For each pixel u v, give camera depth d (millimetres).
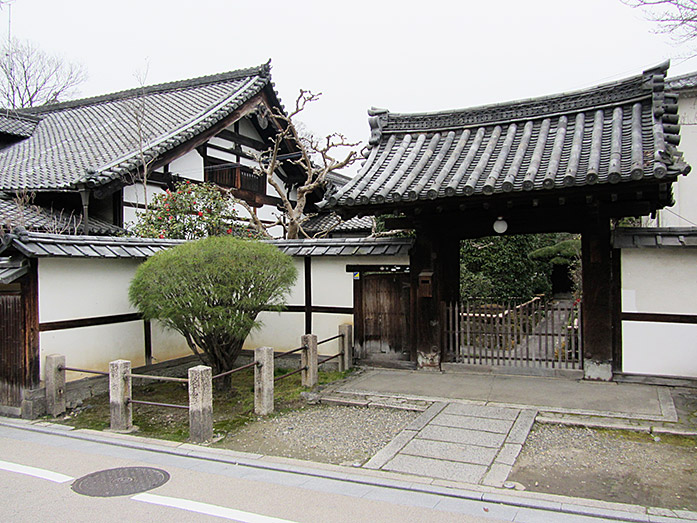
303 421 6656
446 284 9320
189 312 7168
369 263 9453
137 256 8391
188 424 6836
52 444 5957
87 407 7559
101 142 14617
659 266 7520
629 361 7699
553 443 5562
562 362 8375
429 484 4562
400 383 8094
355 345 9570
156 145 12586
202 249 7207
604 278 7699
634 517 3883
